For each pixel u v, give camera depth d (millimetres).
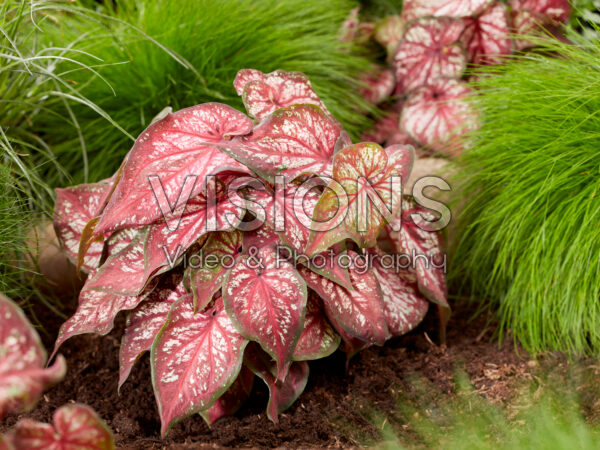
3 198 1468
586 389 1427
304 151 1340
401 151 1374
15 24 1527
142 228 1370
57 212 1476
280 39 1754
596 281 1451
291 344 1281
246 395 1371
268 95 1397
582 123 1478
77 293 1602
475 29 1782
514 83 1573
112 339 1516
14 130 1620
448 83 1774
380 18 2088
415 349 1515
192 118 1343
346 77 1793
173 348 1292
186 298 1321
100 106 1712
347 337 1382
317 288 1330
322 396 1407
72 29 1746
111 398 1407
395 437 1334
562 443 1289
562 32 1743
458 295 1652
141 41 1688
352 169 1312
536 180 1514
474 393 1421
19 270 1513
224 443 1328
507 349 1520
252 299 1286
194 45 1701
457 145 1656
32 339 1102
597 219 1456
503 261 1524
